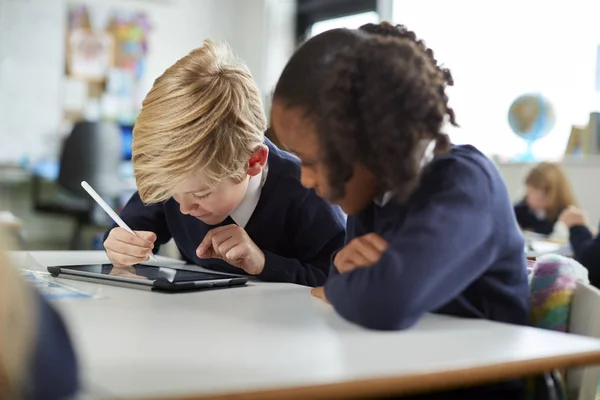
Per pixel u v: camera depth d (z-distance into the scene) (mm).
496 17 4031
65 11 5234
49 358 482
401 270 820
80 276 1192
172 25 5641
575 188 3623
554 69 3738
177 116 1264
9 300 475
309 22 5656
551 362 704
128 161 5223
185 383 556
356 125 874
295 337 755
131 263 1335
